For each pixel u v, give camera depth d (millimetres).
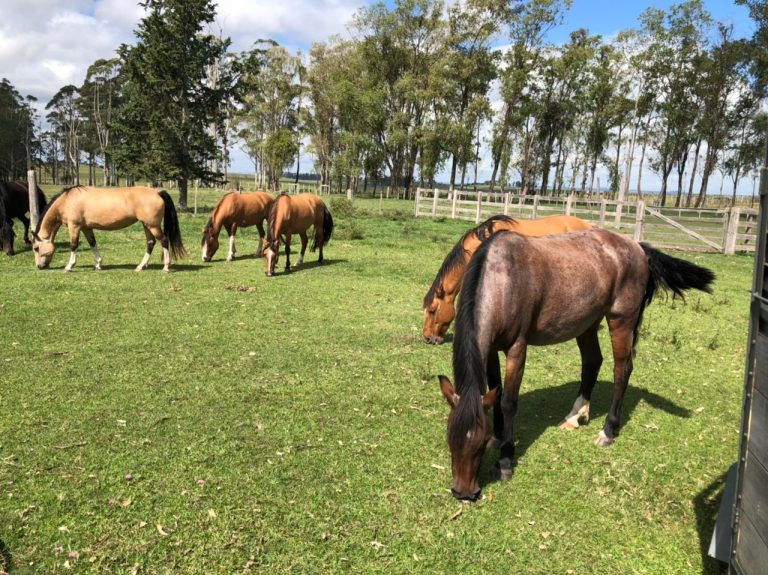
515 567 2922
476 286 3480
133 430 4180
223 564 2832
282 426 4371
